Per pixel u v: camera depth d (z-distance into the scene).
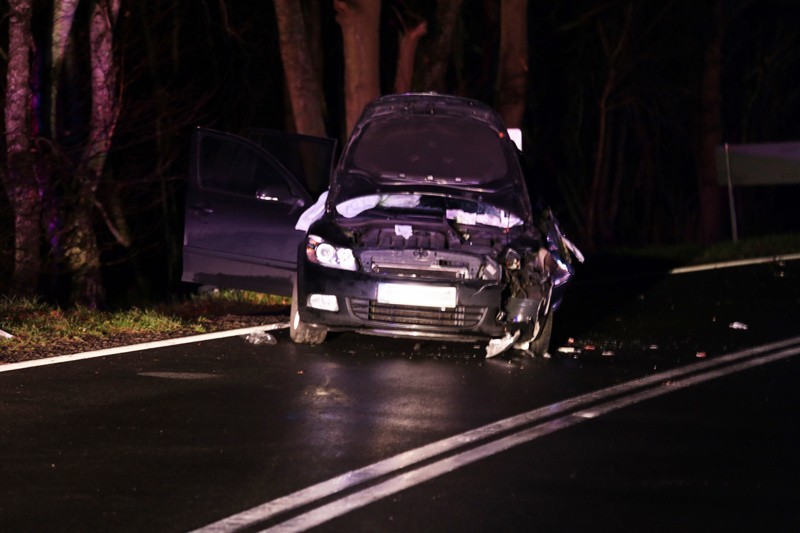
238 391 20.14
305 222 26.67
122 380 20.78
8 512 13.71
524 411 19.09
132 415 18.31
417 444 16.89
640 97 80.38
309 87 45.94
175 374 21.39
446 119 27.52
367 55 46.44
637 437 17.52
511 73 57.50
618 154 84.25
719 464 16.09
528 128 83.00
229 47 59.88
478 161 26.94
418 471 15.52
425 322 23.28
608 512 13.97
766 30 91.62
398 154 27.03
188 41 58.91
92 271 40.22
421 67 52.22
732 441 17.36
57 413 18.34
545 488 14.87
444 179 26.52
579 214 83.56
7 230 39.38
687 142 83.38
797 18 90.06
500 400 19.89
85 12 44.34
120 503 14.07
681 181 89.19
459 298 23.08
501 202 25.70
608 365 23.30
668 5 76.75
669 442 17.25
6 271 39.16
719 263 44.69
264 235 27.86
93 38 39.06
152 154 53.03
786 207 104.56
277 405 19.17
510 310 23.30
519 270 23.55
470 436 17.39
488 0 73.19
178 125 48.31
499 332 23.39
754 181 60.62
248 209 28.00
